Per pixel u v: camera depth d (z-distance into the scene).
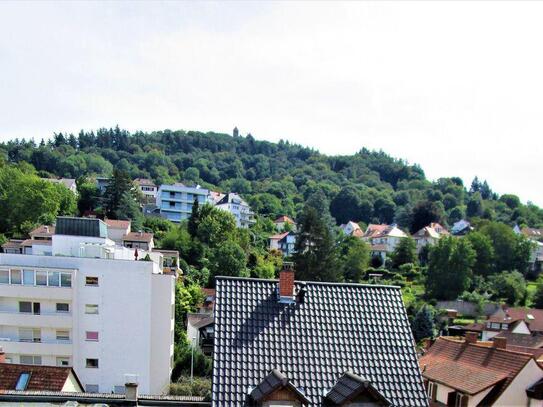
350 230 167.88
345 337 19.02
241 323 18.78
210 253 97.25
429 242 140.12
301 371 17.67
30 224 94.88
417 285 111.50
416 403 17.41
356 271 110.75
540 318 82.81
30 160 185.12
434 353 33.59
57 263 44.19
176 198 146.62
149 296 45.09
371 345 18.91
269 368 17.59
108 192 121.56
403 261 124.12
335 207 196.50
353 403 16.34
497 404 25.39
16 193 100.31
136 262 45.00
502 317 82.31
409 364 18.53
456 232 163.12
